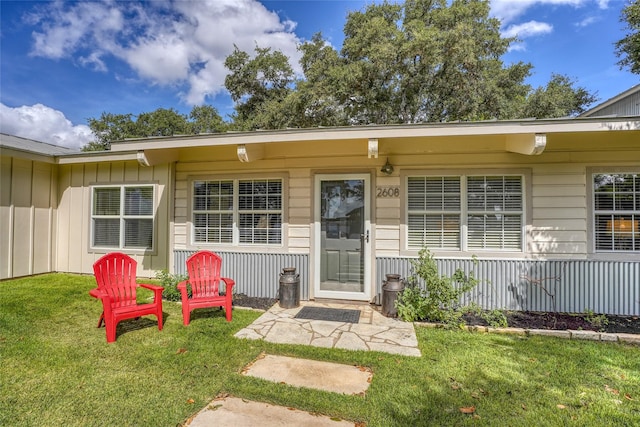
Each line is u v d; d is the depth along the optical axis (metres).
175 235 5.79
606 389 2.44
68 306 4.47
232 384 2.47
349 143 5.00
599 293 4.44
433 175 4.81
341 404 2.22
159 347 3.14
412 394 2.35
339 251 5.07
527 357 2.99
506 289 4.60
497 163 4.67
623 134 4.27
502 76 13.57
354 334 3.58
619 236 4.45
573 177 4.52
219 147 5.36
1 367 2.69
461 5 12.52
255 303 4.89
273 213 5.36
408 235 4.91
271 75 16.78
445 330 3.74
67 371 2.64
